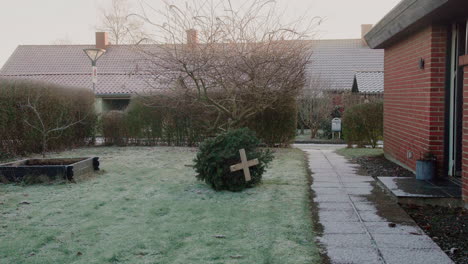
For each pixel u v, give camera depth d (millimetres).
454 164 7531
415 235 4660
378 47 11422
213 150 7223
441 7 6379
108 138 15695
